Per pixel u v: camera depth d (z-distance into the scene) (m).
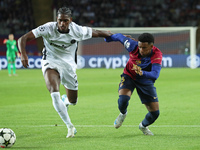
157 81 48.50
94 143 15.85
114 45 80.94
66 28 16.92
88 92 37.62
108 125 20.48
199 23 96.56
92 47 81.19
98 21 99.50
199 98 32.41
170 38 78.81
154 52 16.92
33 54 80.88
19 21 95.06
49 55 18.03
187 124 20.58
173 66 78.56
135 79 17.11
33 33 17.06
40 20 94.69
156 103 16.91
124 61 79.31
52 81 17.05
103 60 79.81
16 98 33.59
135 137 17.14
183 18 100.25
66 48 17.91
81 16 99.44
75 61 18.59
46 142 16.09
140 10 101.25
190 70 70.75
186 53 78.69
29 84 46.00
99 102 30.50
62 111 16.81
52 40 17.50
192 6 102.00
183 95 34.44
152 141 16.20
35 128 19.72
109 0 102.38
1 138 14.86
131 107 27.39
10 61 60.19
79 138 16.98
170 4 102.06
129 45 17.41
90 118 22.92
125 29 74.56
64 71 18.08
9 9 96.25
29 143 15.90
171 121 21.59
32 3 94.25
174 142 15.95
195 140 16.38
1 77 57.19
